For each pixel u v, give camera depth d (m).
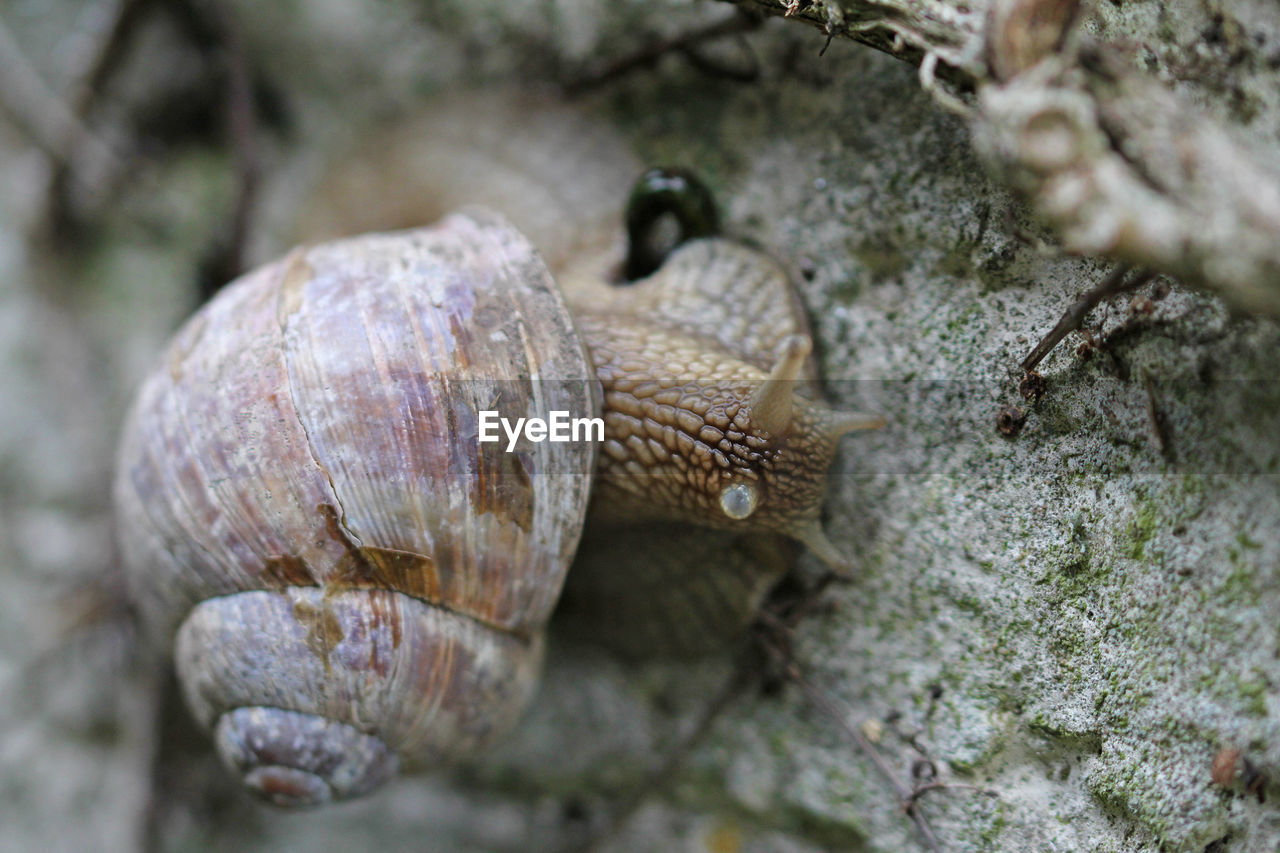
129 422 0.23
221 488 0.22
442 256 0.22
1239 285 0.20
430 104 0.25
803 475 0.22
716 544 0.23
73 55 0.26
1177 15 0.22
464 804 0.25
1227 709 0.21
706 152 0.24
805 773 0.23
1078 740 0.22
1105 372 0.22
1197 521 0.21
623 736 0.24
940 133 0.22
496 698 0.22
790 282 0.23
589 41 0.24
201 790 0.25
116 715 0.26
